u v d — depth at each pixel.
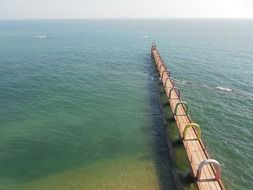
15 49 115.88
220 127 39.91
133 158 32.12
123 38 170.12
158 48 119.31
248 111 46.00
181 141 32.75
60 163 31.20
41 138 36.44
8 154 32.75
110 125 40.19
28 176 29.06
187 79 65.56
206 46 129.00
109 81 63.25
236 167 30.45
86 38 171.75
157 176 28.92
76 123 40.81
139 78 65.88
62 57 95.62
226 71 74.56
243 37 182.50
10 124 40.28
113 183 27.86
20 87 57.94
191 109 46.44
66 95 53.12
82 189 27.08
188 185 25.92
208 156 29.06
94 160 31.75
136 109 46.12
